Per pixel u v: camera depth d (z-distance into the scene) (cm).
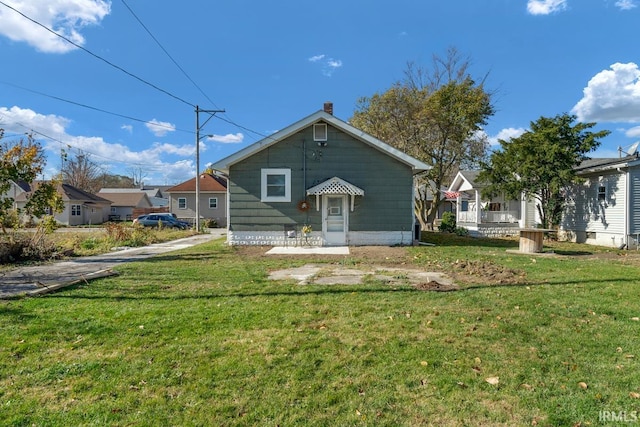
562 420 264
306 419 267
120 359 364
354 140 1410
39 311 521
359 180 1412
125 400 292
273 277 781
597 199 1677
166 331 440
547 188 1731
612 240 1579
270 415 271
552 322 465
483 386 310
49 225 1166
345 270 870
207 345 397
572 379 320
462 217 2452
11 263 1002
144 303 564
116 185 7756
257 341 408
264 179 1408
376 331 436
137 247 1471
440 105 2014
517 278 746
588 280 723
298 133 1411
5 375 334
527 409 277
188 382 319
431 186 2422
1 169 1070
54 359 366
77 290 652
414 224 1524
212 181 4006
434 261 1005
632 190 1514
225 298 593
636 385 309
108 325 461
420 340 408
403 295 605
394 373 333
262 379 323
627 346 389
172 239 1938
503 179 1838
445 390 304
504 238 1936
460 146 2203
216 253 1215
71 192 4006
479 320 475
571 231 1842
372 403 287
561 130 1652
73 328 451
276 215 1410
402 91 2250
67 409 280
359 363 352
